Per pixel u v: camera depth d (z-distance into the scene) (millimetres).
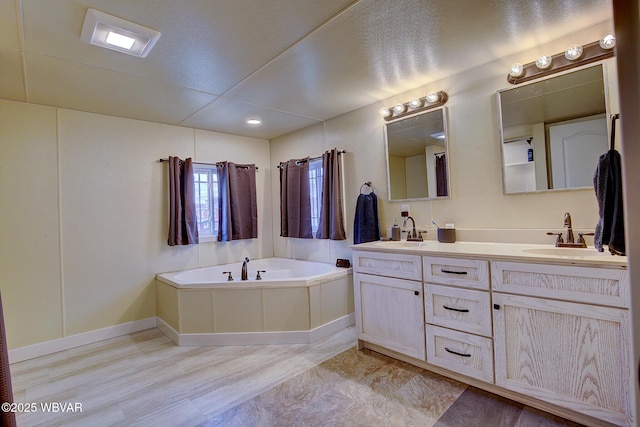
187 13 1691
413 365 2350
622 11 475
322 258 3789
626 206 465
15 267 2729
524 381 1756
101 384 2248
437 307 2109
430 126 2723
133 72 2322
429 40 2043
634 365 448
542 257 1677
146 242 3441
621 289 1460
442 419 1745
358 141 3322
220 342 2877
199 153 3859
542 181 2152
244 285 2873
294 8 1680
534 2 1691
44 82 2434
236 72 2389
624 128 466
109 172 3234
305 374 2283
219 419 1823
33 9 1596
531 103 2188
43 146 2889
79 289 3029
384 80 2631
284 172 4113
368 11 1729
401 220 2957
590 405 1552
